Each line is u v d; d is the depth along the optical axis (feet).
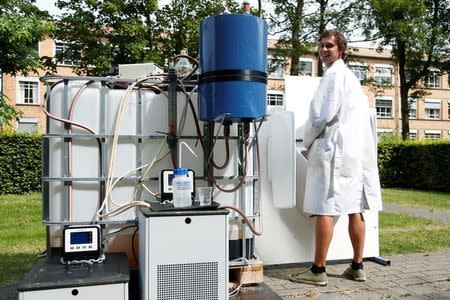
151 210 6.70
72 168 7.70
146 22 50.52
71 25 48.73
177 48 51.37
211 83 7.30
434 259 11.65
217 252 6.68
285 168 9.66
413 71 61.11
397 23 51.34
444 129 114.42
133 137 7.94
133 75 9.53
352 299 8.34
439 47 57.11
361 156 9.26
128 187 8.00
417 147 40.27
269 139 9.91
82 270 6.36
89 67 49.01
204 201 7.27
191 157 8.35
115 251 7.96
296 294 8.65
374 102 102.78
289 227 10.44
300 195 10.46
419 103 112.27
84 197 7.78
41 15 37.45
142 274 6.83
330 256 10.86
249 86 7.22
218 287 6.68
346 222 10.98
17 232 15.64
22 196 30.96
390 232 16.12
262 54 7.45
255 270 8.26
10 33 29.63
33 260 11.35
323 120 8.77
